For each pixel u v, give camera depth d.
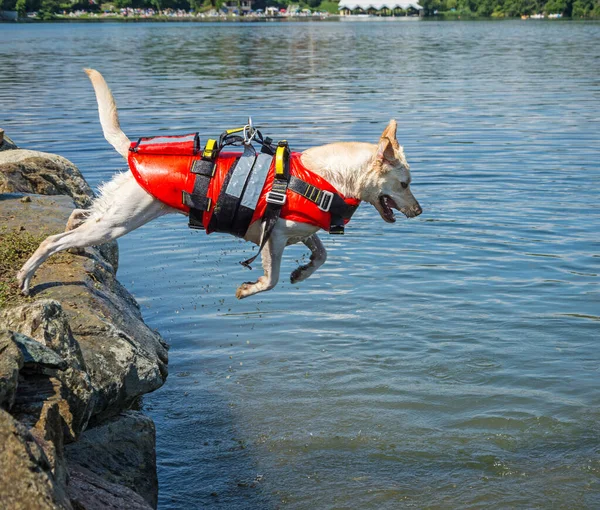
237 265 4.12
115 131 2.49
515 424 2.68
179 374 3.03
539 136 7.07
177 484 2.39
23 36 29.61
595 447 2.55
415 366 3.06
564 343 3.21
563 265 4.01
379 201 2.48
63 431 1.84
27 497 1.42
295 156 2.44
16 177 3.81
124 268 4.07
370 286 3.80
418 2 67.00
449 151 6.47
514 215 4.79
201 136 6.92
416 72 13.48
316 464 2.49
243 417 2.74
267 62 16.16
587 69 13.73
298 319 3.48
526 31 32.25
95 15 62.94
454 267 4.01
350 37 28.91
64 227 3.12
